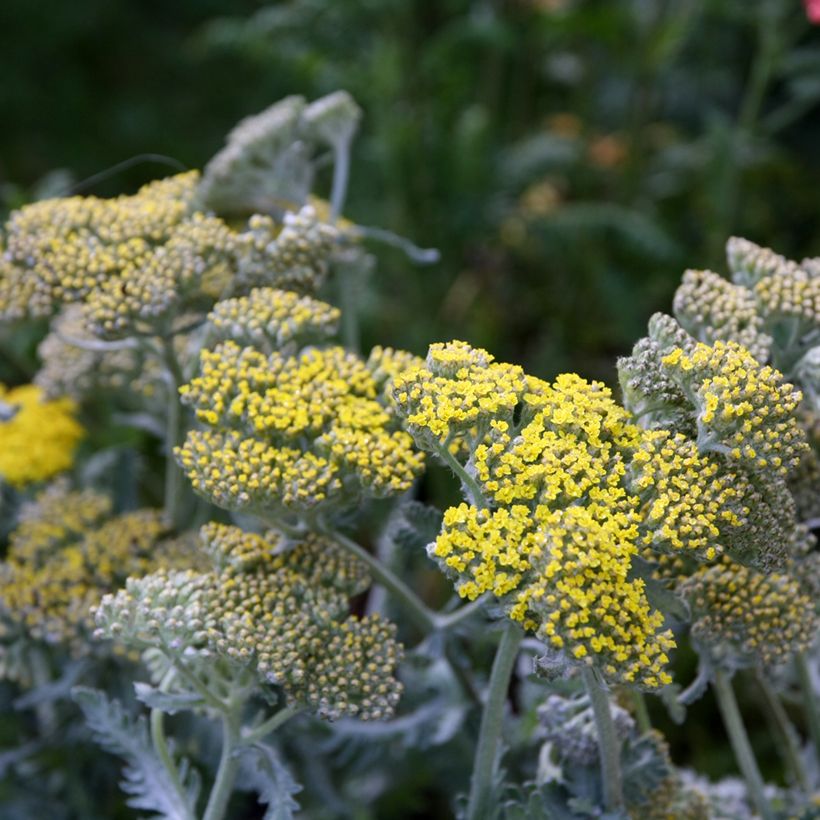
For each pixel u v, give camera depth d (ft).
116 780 2.04
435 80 3.28
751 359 1.48
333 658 1.57
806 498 1.72
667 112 3.69
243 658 1.54
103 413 2.30
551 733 1.69
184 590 1.57
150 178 3.96
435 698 1.93
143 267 1.69
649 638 1.44
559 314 3.22
